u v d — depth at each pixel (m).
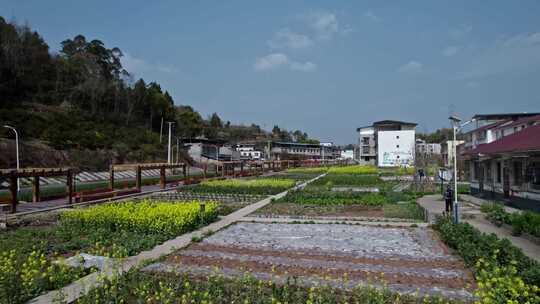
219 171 57.25
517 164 17.61
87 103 72.44
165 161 66.50
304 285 7.58
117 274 7.58
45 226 15.16
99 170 50.97
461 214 15.49
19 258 9.30
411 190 27.81
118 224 13.20
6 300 6.64
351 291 7.19
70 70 75.00
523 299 5.80
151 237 11.90
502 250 8.32
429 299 6.80
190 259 9.76
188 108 116.25
